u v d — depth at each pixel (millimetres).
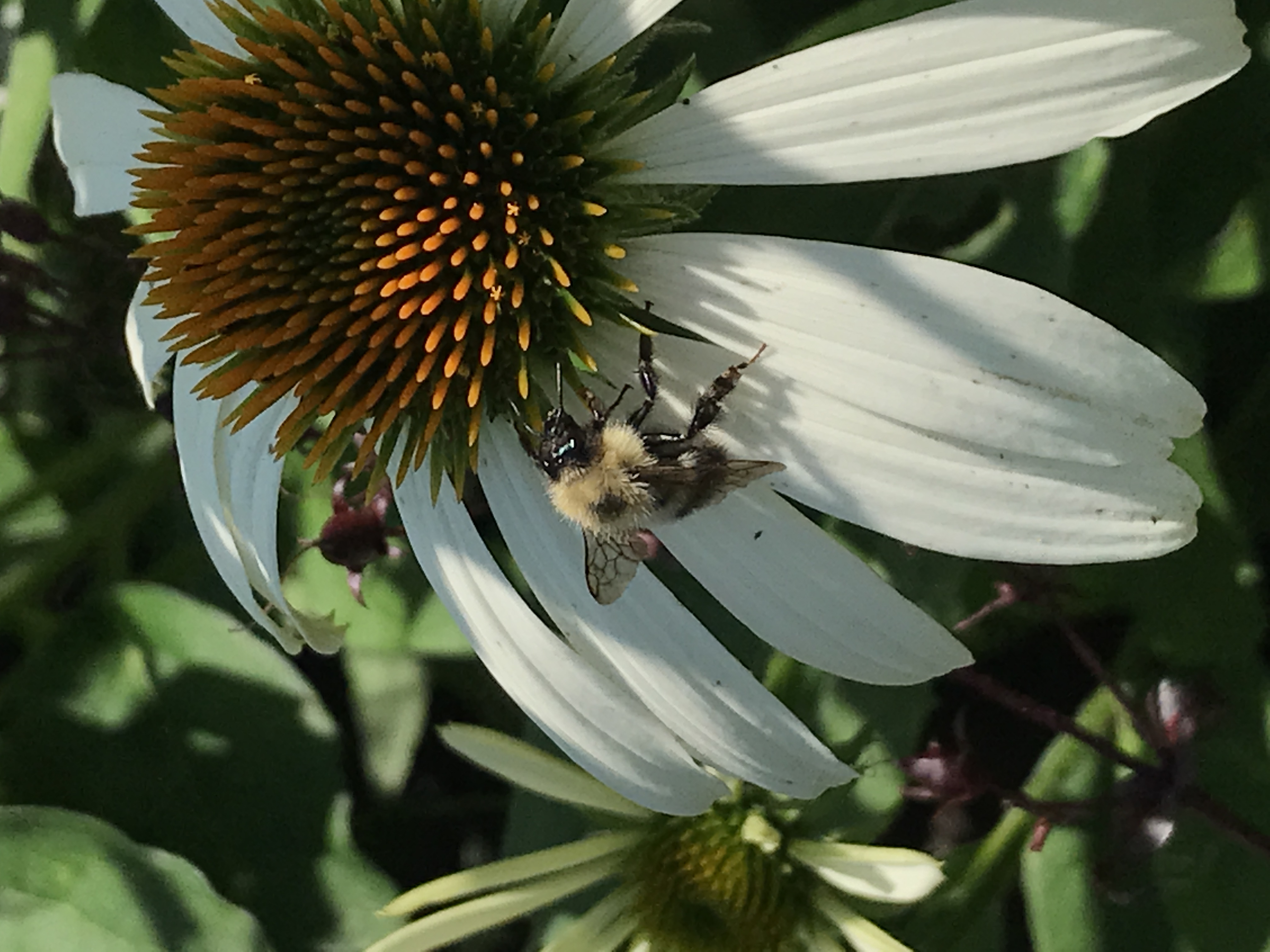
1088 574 96
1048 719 83
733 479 74
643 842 98
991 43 63
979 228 102
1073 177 93
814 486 72
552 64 78
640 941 96
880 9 84
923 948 94
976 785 84
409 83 77
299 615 92
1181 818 92
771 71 69
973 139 64
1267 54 92
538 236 77
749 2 104
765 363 73
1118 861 83
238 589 94
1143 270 95
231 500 91
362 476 102
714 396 74
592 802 96
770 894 94
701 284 75
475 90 78
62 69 109
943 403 67
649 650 80
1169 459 67
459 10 79
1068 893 98
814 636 76
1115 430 65
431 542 85
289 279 80
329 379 81
